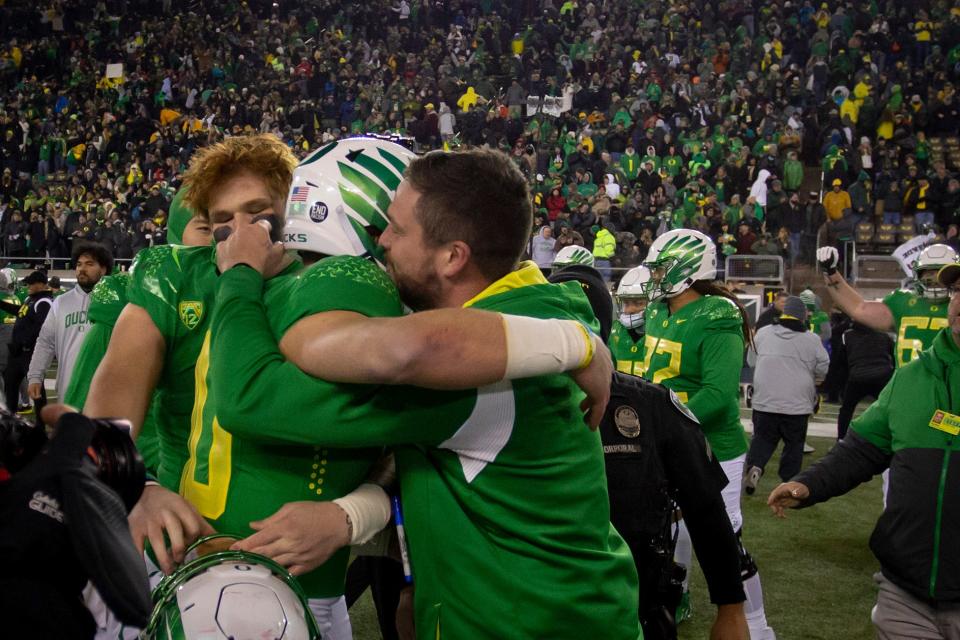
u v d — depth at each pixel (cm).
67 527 100
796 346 733
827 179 1828
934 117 2064
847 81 2136
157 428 189
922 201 1761
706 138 2052
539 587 145
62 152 2309
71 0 2833
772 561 552
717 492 220
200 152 184
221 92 2403
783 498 298
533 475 146
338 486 156
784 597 484
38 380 667
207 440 160
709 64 2289
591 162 1995
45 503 99
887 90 2088
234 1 2814
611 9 2581
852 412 817
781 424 741
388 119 2325
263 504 153
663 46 2411
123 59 2644
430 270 148
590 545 153
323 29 2750
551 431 147
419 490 149
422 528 149
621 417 207
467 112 2172
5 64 2642
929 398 282
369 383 132
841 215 1748
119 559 99
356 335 130
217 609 123
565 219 1802
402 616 181
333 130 2350
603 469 160
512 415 142
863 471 300
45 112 2512
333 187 160
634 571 163
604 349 149
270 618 123
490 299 147
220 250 158
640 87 2272
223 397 142
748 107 2112
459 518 147
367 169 162
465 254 146
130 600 99
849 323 1255
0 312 909
